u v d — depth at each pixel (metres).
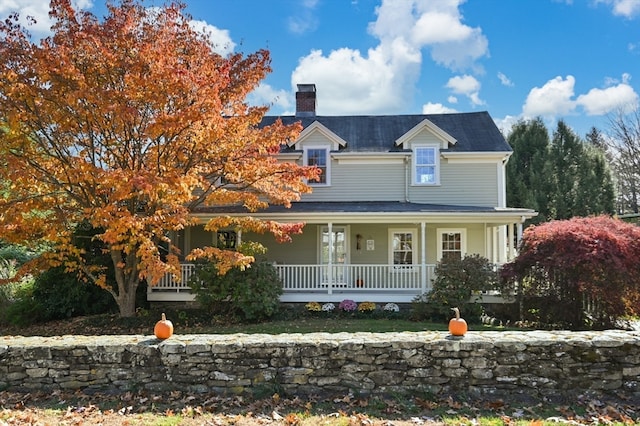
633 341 5.17
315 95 19.53
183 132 10.24
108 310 13.63
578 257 10.12
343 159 16.72
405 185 16.52
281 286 13.09
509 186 28.73
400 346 5.29
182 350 5.34
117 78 10.12
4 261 14.19
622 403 4.87
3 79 9.59
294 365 5.29
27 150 10.48
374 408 4.78
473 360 5.21
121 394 5.20
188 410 4.66
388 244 16.52
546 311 11.34
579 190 27.47
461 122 18.44
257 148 11.30
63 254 11.38
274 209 14.55
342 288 13.88
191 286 12.43
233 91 11.52
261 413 4.64
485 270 12.43
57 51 9.57
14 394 5.18
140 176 9.11
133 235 10.29
